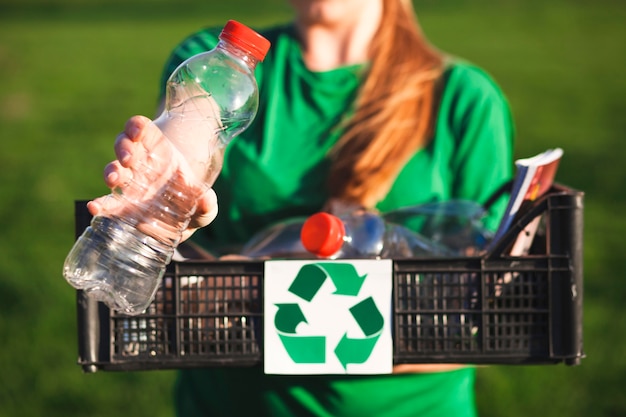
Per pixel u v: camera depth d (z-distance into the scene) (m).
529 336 1.86
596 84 15.34
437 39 20.45
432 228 2.36
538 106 13.66
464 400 2.47
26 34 22.52
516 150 10.84
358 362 1.87
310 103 2.43
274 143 2.40
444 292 1.86
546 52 18.61
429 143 2.40
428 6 26.17
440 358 1.86
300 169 2.38
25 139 11.80
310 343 1.87
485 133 2.42
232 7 27.09
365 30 2.49
